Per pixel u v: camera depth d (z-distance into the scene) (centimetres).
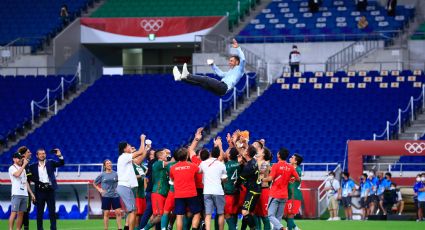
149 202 3331
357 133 6038
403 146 5209
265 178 3200
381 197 5038
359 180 5244
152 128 6469
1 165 5966
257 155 3272
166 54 8456
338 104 6438
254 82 6869
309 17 7712
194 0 8169
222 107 6581
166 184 3231
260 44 7412
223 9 8012
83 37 7731
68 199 5128
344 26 7506
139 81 7119
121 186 3247
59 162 3553
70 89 7088
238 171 3188
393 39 7281
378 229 4034
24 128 6688
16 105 6906
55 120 6681
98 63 8006
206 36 7456
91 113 6750
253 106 6544
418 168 5628
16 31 7900
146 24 7669
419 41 7069
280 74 7319
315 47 7312
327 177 5181
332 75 6781
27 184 3519
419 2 7612
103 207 3575
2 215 5128
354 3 7838
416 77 6619
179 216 3055
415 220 4884
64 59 7556
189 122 6481
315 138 6028
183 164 3064
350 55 7219
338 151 5847
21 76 7194
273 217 3206
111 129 6525
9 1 8200
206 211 3067
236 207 3225
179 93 6906
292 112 6406
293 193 3450
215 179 3064
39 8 8131
